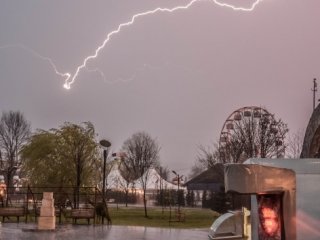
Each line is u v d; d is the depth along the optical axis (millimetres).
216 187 46094
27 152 38688
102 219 26531
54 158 37250
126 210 46281
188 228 24781
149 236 19500
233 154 38281
